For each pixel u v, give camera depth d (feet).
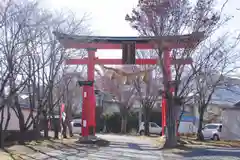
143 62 89.04
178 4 70.69
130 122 184.14
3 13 57.52
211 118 149.18
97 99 188.03
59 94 108.37
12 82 61.05
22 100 102.83
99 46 86.94
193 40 73.26
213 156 58.18
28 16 64.54
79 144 82.43
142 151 70.38
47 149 68.80
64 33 80.48
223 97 152.66
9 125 92.99
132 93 162.09
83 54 90.79
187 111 152.35
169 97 77.87
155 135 144.87
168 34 72.33
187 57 76.48
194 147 76.69
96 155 61.98
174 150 70.23
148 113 142.00
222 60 120.26
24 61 75.05
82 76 108.88
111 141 98.84
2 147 65.05
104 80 142.92
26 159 52.95
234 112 108.88
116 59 88.38
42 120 107.76
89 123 87.81
